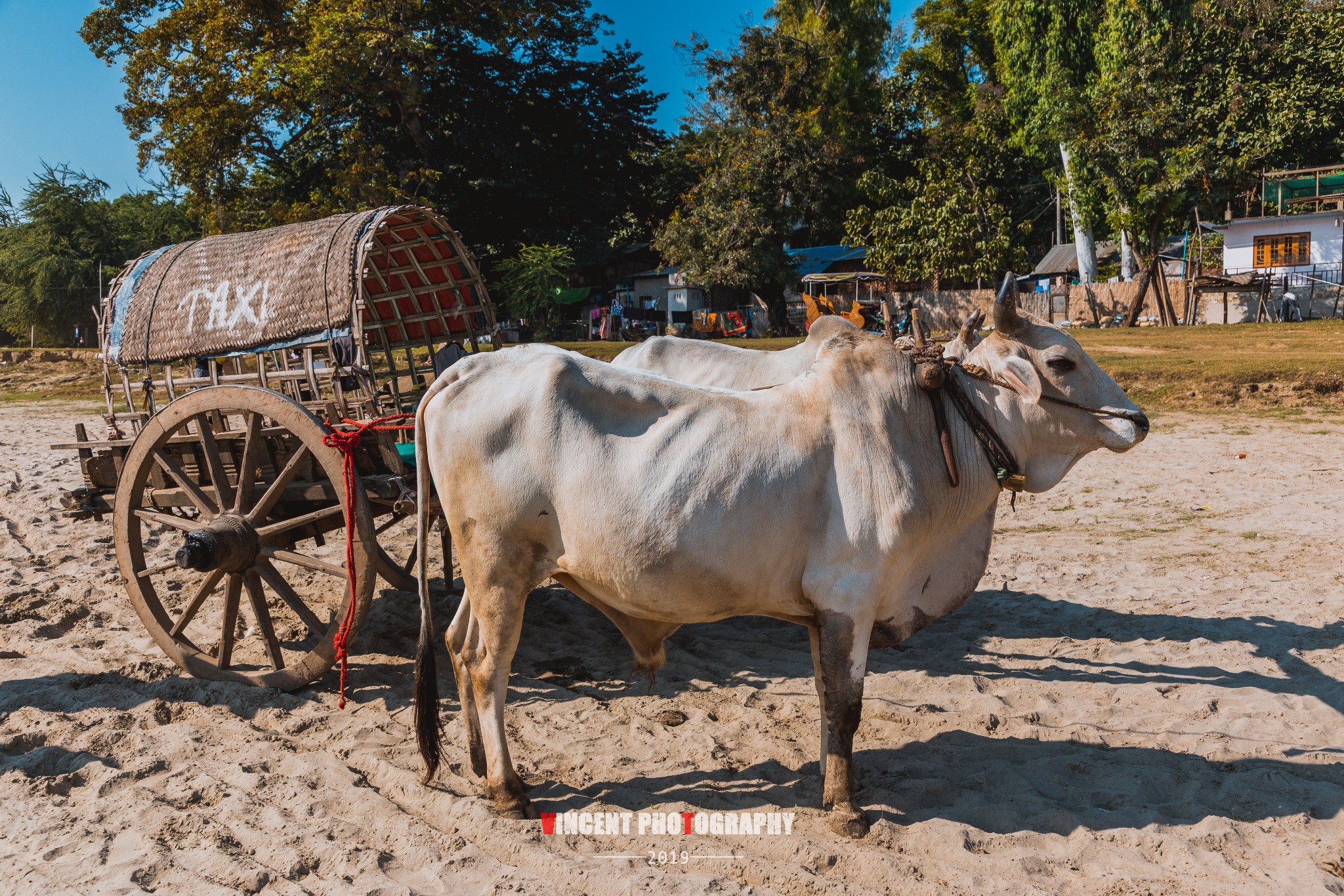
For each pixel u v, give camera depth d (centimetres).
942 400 372
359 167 2950
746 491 341
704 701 474
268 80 2841
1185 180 2784
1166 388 1527
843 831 341
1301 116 2988
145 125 2900
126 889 301
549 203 3766
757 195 3353
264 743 416
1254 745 408
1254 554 715
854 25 3797
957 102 4506
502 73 3622
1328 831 339
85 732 423
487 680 366
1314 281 2872
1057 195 4312
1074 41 3022
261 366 509
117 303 552
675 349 579
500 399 360
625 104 3938
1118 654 530
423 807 367
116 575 696
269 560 477
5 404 2148
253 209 3038
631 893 302
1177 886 305
